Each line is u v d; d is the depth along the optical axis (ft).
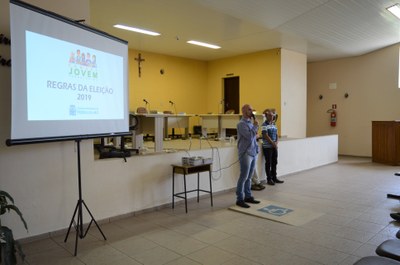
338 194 17.21
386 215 13.51
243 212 13.96
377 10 19.93
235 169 18.47
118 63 12.30
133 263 9.20
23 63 8.71
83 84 10.65
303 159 24.23
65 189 11.43
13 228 10.28
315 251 9.91
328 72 34.68
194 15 19.71
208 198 16.58
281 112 28.94
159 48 29.35
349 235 11.23
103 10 18.69
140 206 13.79
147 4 17.80
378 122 28.58
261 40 26.00
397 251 6.70
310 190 18.21
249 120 14.83
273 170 19.98
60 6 11.40
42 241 10.75
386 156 27.76
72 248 10.23
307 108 36.58
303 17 20.36
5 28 10.05
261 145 20.21
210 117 26.63
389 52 30.12
